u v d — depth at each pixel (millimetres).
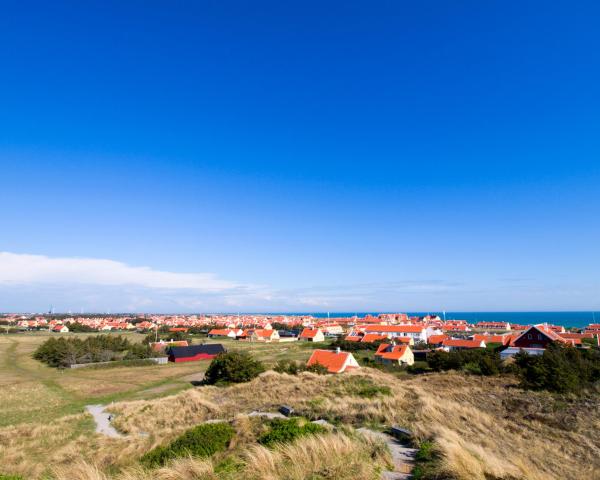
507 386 36000
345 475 9258
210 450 14703
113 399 49500
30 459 22328
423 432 14273
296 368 54406
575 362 39500
